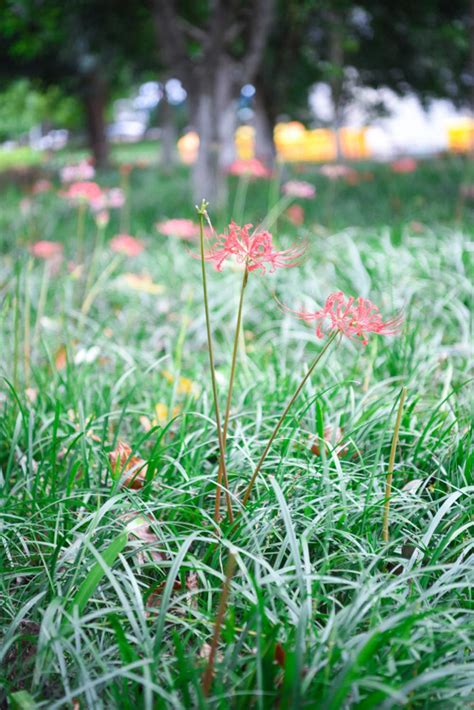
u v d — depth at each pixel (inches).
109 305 213.8
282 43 652.7
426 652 71.0
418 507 92.2
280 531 93.1
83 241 326.0
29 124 1784.0
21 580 93.4
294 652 63.0
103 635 78.4
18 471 114.6
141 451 118.8
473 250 214.7
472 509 91.4
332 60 687.1
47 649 71.0
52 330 183.5
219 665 68.9
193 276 227.8
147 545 84.1
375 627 67.5
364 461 107.0
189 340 184.9
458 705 64.7
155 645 70.6
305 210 382.3
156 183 695.1
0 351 148.7
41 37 703.7
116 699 69.3
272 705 67.1
